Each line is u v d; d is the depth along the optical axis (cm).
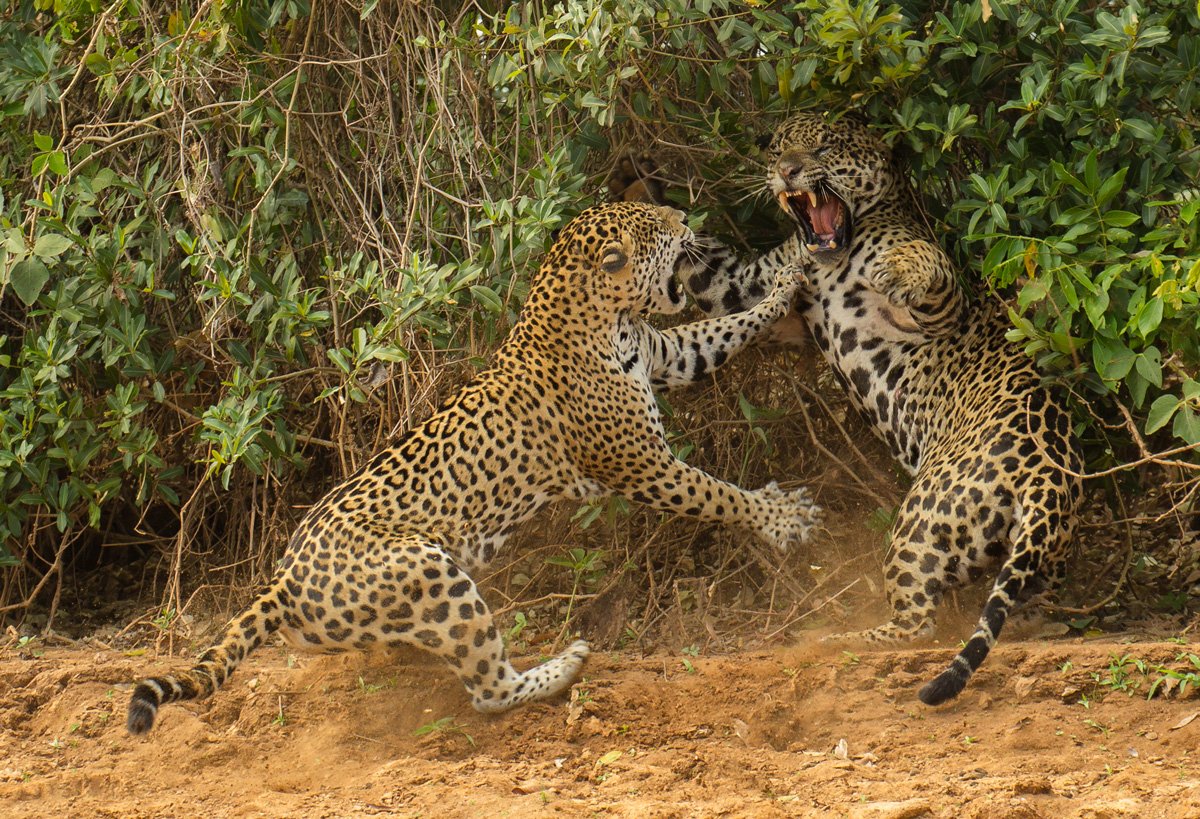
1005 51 1030
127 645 1127
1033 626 1026
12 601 1233
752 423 1180
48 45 1130
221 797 797
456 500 930
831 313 1123
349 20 1165
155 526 1315
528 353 980
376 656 931
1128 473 1112
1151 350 944
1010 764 768
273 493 1217
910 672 895
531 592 1168
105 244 1094
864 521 1199
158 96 1095
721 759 800
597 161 1180
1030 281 953
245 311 1124
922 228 1118
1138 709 818
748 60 1062
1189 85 976
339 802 770
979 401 1027
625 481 999
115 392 1158
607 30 988
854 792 741
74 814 753
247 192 1185
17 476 1109
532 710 887
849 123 1100
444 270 981
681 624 1071
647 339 1041
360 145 1168
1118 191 941
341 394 1089
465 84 1108
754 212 1184
